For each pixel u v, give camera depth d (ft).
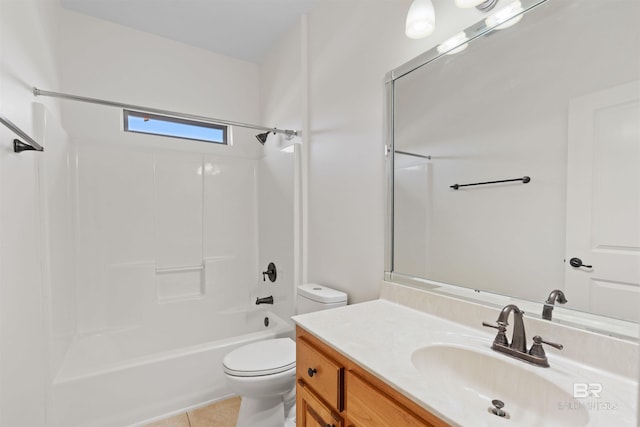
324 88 6.50
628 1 2.54
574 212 2.85
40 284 4.67
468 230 3.77
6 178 3.57
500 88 3.43
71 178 7.14
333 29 6.22
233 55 9.36
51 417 4.79
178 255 8.54
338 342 3.19
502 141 3.42
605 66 2.66
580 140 2.80
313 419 3.44
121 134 7.92
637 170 2.48
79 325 7.20
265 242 9.05
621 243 2.57
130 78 8.04
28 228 4.27
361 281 5.42
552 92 3.01
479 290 3.65
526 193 3.21
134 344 7.50
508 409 2.59
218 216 9.14
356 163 5.55
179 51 8.68
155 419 5.69
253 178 9.75
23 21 4.43
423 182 4.33
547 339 2.92
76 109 7.36
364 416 2.74
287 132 7.49
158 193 8.29
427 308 4.09
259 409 5.09
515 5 3.27
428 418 2.20
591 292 2.74
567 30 2.90
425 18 3.70
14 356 3.64
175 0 6.89
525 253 3.22
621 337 2.55
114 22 7.78
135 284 7.85
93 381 5.16
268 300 8.33
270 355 5.25
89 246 7.36
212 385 6.21
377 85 5.09
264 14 7.27
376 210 5.11
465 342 3.17
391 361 2.77
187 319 8.32
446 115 4.02
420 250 4.38
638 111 2.48
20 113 4.26
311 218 6.96
